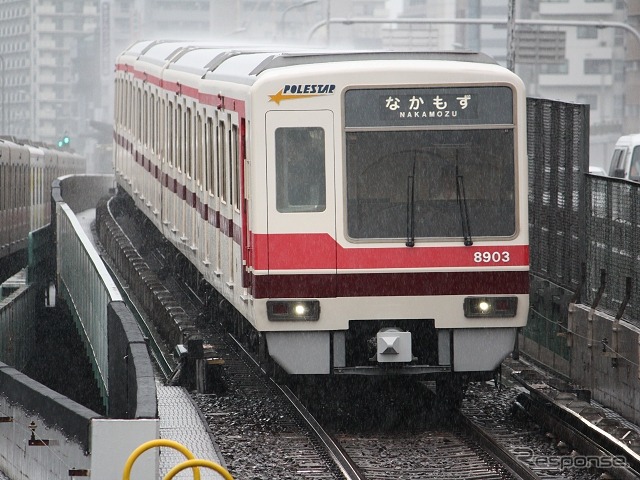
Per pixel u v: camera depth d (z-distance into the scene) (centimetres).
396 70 3900
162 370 4941
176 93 6119
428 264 3916
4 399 3403
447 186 3931
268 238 3891
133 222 9469
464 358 3959
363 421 4191
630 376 4109
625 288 4322
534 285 5284
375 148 3912
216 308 5800
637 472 3231
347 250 3903
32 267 8638
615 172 8706
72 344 7475
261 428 3997
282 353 3953
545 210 5247
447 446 3794
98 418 2655
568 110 4934
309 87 3884
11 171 8862
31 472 3108
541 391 4066
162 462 3322
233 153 4400
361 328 4025
